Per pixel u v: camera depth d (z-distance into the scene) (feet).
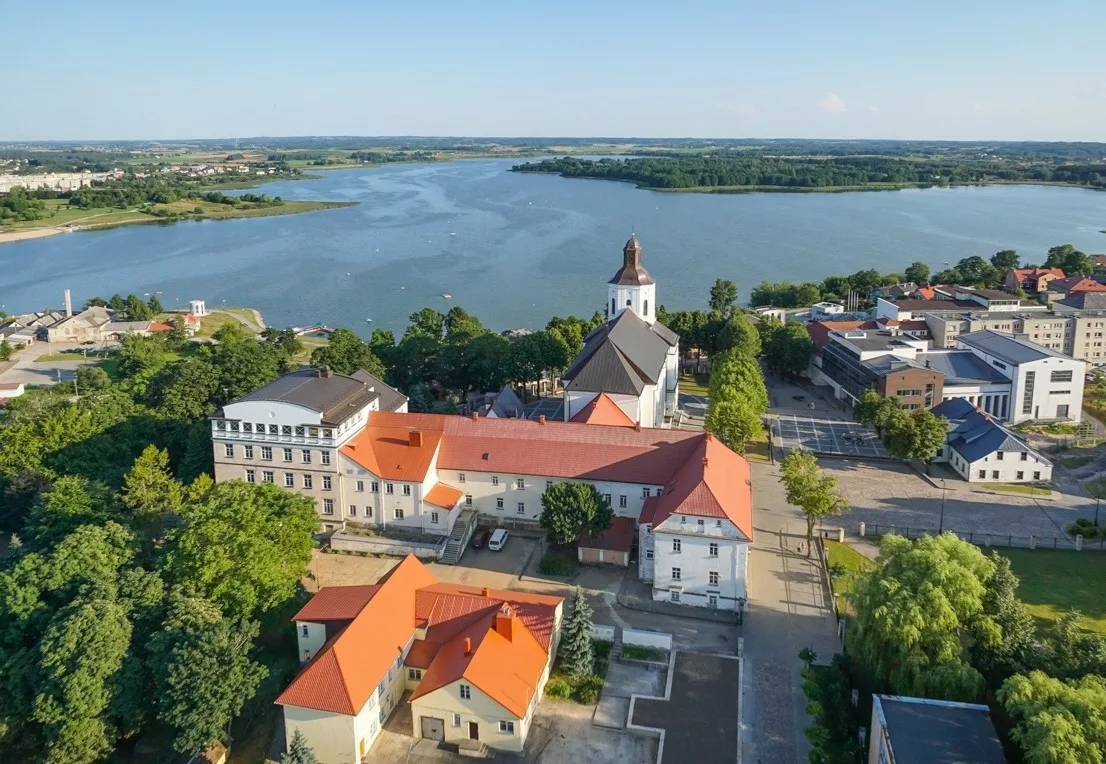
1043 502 431.43
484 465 385.70
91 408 449.06
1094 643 238.48
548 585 340.39
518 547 371.76
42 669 244.63
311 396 394.93
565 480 378.12
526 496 384.88
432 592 288.92
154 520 352.69
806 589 336.08
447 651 264.72
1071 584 344.28
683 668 283.79
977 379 561.84
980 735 212.02
